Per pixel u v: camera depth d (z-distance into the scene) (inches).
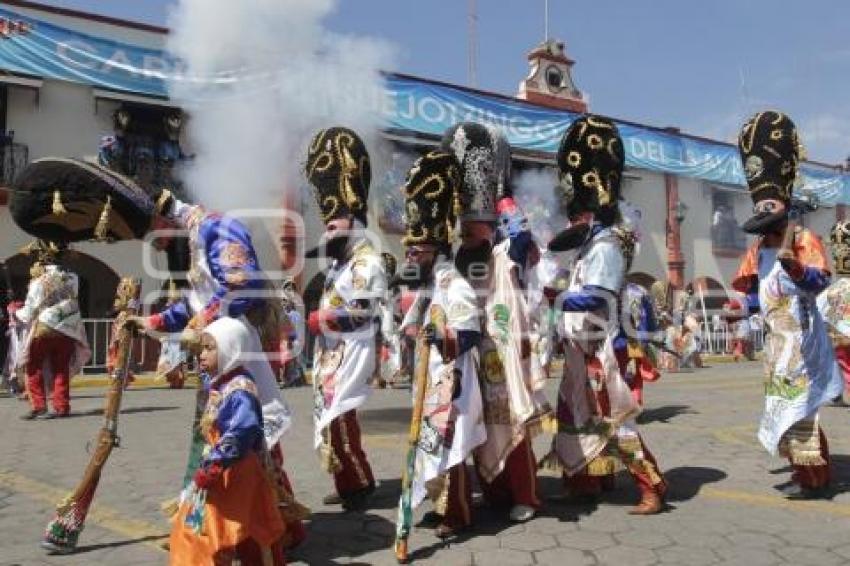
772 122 198.7
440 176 178.4
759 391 489.7
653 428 324.2
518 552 158.4
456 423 169.8
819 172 1161.4
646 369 279.4
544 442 289.7
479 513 190.4
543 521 181.3
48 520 187.8
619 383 187.3
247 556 138.8
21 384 511.8
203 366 134.8
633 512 185.6
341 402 181.5
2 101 625.6
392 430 319.6
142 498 206.7
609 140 190.7
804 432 194.9
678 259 1029.8
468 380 173.8
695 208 1067.9
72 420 365.7
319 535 172.1
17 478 234.1
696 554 155.6
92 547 165.2
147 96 601.0
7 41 617.0
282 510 154.8
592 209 189.9
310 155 193.8
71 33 629.6
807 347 192.9
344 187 188.5
